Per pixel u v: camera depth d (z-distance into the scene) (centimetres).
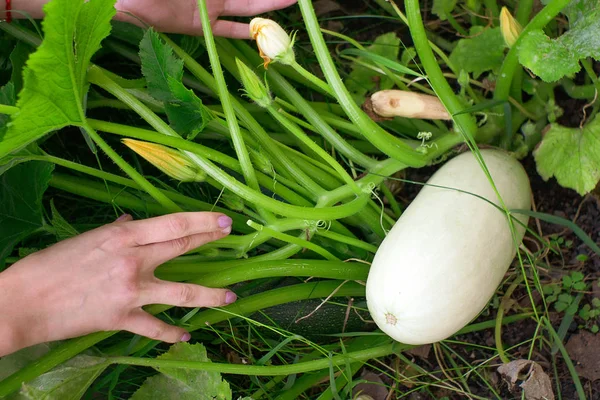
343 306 88
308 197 84
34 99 65
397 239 77
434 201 78
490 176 77
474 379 88
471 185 78
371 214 85
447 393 88
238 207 79
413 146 87
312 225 79
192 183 94
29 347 77
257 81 74
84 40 68
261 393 85
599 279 88
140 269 73
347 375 82
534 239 91
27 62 63
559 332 86
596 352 86
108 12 67
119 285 71
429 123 93
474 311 77
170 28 84
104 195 85
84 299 71
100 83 75
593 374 86
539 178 91
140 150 74
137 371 88
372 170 82
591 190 88
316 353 87
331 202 81
